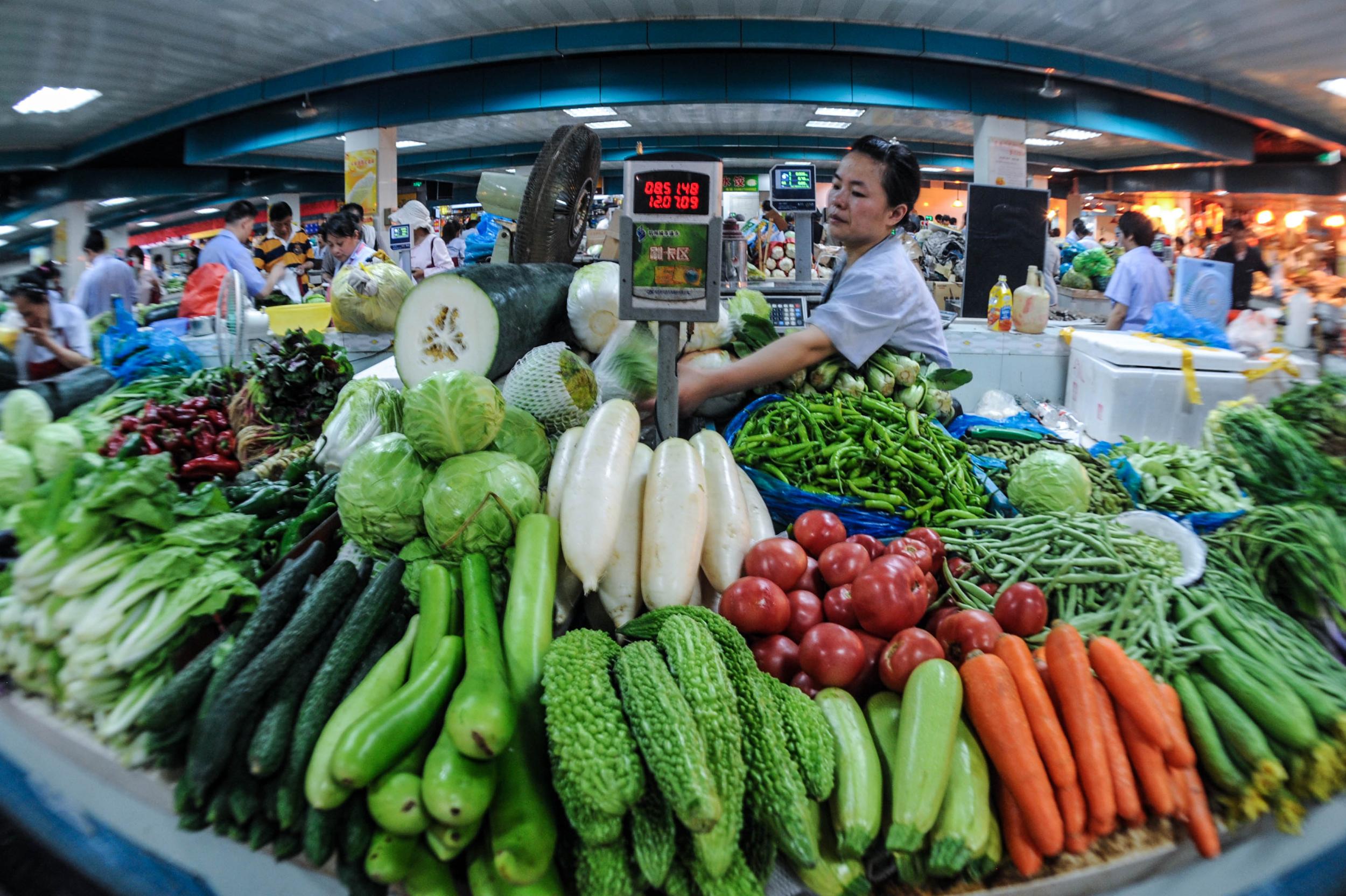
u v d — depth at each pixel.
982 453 2.30
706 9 9.76
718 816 0.94
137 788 1.31
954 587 1.62
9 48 9.48
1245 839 1.31
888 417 2.10
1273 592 1.82
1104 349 2.97
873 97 11.30
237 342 3.13
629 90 11.37
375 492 1.50
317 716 1.14
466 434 1.52
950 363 2.66
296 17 9.34
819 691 1.38
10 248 27.02
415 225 7.76
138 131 14.20
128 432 2.12
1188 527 1.85
